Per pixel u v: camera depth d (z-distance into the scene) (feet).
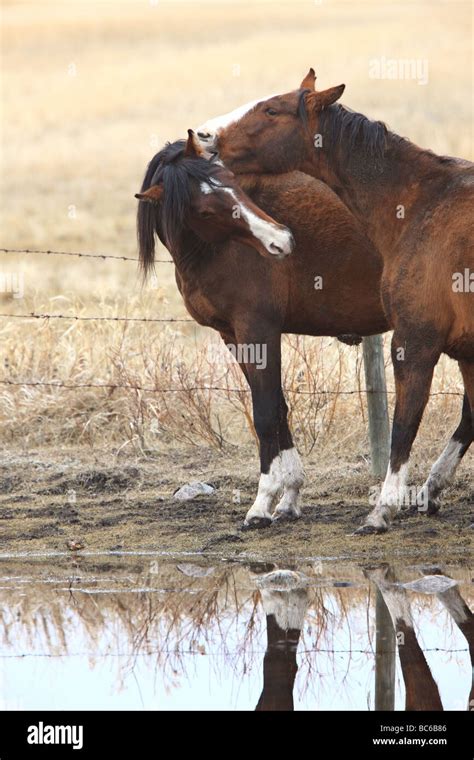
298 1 409.69
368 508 40.63
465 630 28.68
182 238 38.06
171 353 52.34
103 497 43.60
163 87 252.01
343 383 50.29
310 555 35.76
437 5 370.12
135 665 26.91
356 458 47.44
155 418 50.65
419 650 27.32
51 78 276.82
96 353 54.65
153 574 34.30
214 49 307.37
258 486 41.39
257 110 37.70
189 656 27.45
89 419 50.98
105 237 126.62
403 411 35.96
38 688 25.52
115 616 30.42
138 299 61.05
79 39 341.00
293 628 29.27
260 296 38.19
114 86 257.55
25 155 190.29
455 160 36.14
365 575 33.47
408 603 30.86
